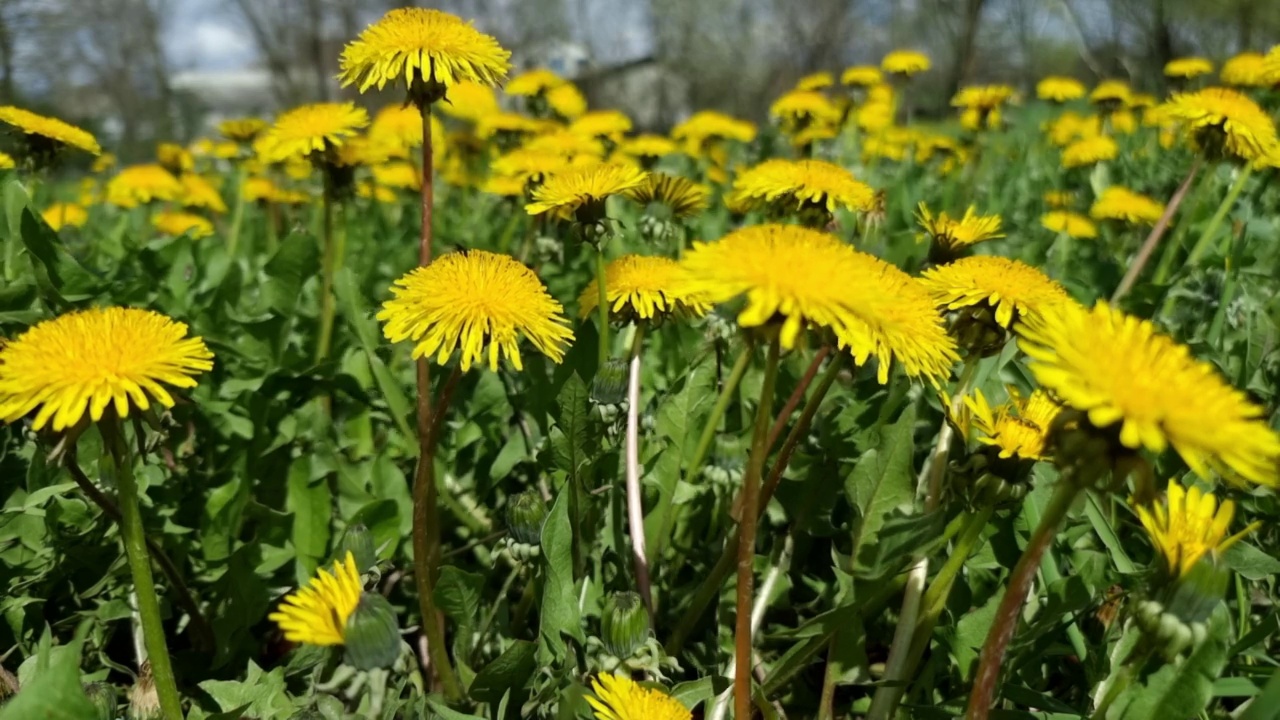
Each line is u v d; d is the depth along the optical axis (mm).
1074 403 199
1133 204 560
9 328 377
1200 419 196
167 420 302
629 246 562
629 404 331
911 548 264
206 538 333
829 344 263
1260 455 203
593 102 5285
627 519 347
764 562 333
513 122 661
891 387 349
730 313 330
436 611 307
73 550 323
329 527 338
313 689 274
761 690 271
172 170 772
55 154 447
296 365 408
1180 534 225
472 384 412
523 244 508
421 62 314
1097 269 503
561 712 256
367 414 395
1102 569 287
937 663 288
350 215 689
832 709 307
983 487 259
